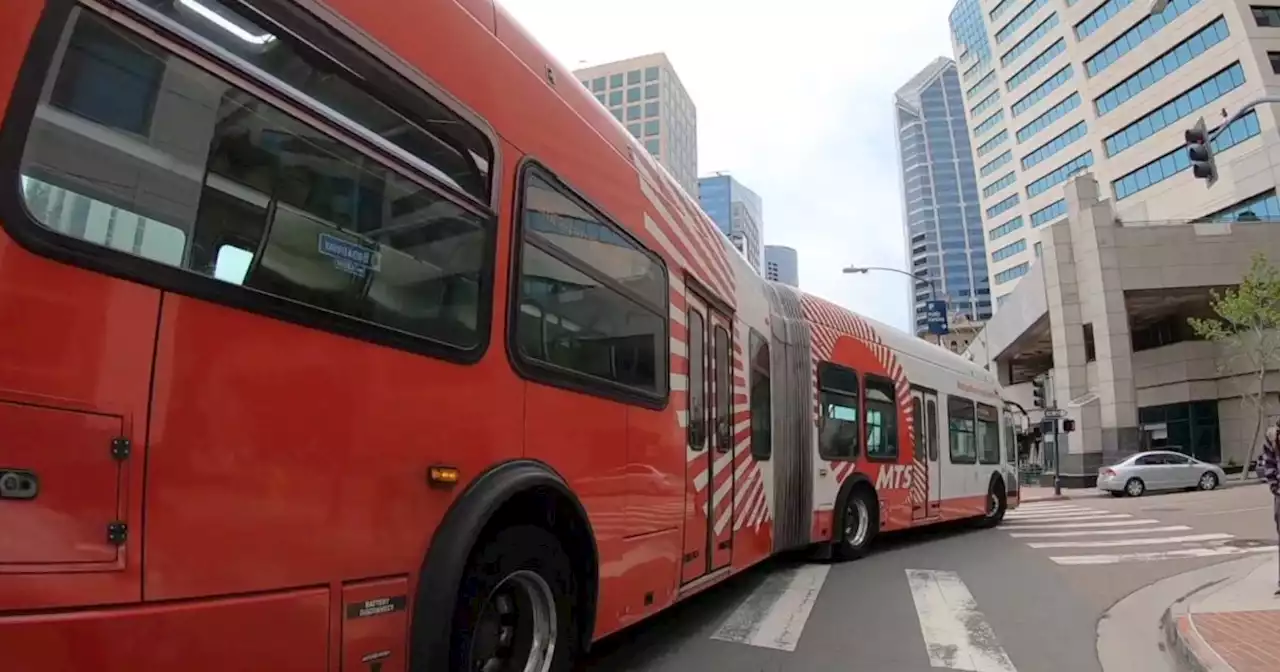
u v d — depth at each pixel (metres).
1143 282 36.19
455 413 3.14
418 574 2.87
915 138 135.62
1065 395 38.41
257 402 2.32
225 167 2.31
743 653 5.77
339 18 2.72
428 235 3.07
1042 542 12.95
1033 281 43.75
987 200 90.12
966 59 95.50
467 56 3.44
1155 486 26.66
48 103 1.91
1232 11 45.06
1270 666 5.28
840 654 5.80
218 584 2.17
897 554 11.08
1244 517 17.20
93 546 1.91
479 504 3.09
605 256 4.55
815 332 9.51
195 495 2.13
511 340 3.54
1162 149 50.59
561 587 3.73
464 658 3.01
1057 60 66.81
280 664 2.33
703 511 5.89
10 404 1.79
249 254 2.35
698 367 5.97
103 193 2.00
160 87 2.16
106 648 1.92
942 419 13.31
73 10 1.97
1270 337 32.09
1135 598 8.30
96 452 1.93
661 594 5.02
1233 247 35.53
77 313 1.93
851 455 10.09
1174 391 39.41
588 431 4.17
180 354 2.13
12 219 1.82
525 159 3.79
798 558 10.18
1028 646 6.22
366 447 2.69
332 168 2.66
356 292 2.71
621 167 4.95
